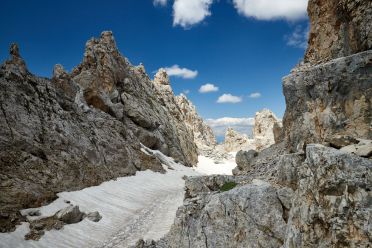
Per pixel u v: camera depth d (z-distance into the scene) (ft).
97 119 175.32
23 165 103.30
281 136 95.25
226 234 52.06
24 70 133.49
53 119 131.34
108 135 169.89
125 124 221.25
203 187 67.82
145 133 229.25
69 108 150.92
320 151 36.99
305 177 39.01
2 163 97.66
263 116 356.59
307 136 52.95
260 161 82.23
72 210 91.20
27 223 82.07
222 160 375.66
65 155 123.95
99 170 139.13
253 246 48.62
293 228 38.29
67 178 115.55
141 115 234.79
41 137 119.24
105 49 230.07
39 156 112.78
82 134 144.77
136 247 72.59
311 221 35.53
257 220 50.03
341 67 47.62
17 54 138.41
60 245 78.07
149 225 99.19
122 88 243.19
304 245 35.60
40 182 103.04
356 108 45.09
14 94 118.62
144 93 277.03
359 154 35.06
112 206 114.01
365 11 49.03
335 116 47.57
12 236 74.02
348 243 31.14
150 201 132.36
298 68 70.85
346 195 32.58
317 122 50.88
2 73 120.16
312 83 52.54
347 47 54.24
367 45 48.16
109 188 131.13
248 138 460.14
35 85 134.41
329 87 49.14
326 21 64.85
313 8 73.87
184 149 308.19
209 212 55.47
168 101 353.31
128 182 150.10
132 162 175.32
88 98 193.57
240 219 51.65
